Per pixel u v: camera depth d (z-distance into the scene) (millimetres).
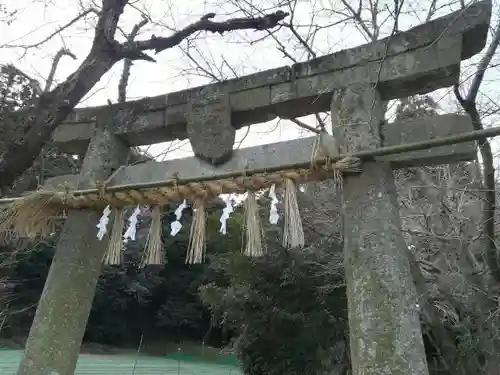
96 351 21078
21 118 4129
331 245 8555
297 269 9125
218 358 18453
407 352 2480
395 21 3240
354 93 3225
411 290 2691
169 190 3377
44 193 3609
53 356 3402
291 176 3049
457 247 6516
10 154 3645
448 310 6977
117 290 24188
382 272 2684
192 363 16219
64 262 3693
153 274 24781
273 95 3559
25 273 18719
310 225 8398
